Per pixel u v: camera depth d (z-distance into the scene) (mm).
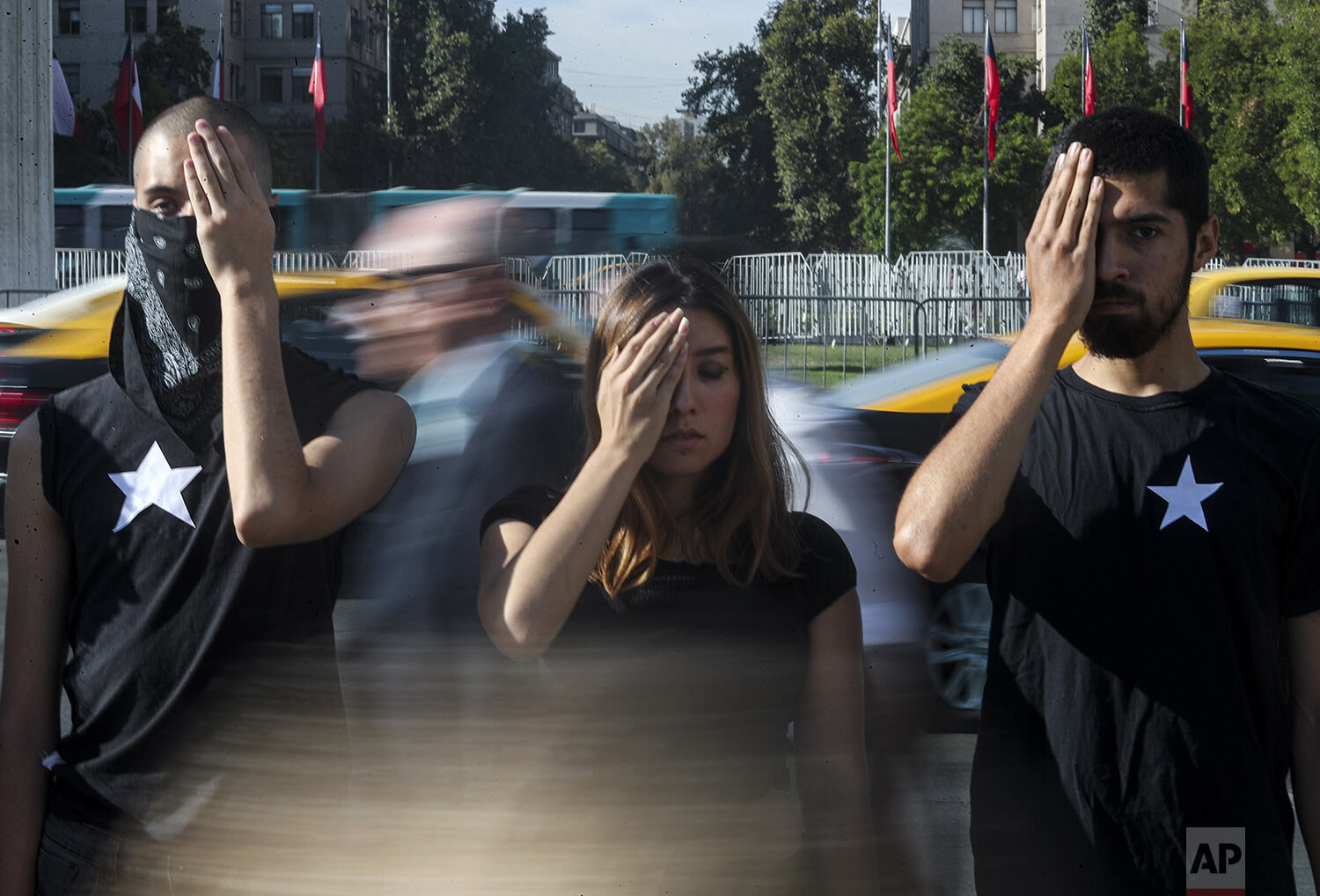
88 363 5891
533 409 2225
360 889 1709
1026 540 1798
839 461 4031
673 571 1713
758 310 11164
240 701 1676
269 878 1686
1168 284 1755
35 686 1737
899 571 3893
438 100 52281
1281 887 1687
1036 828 1755
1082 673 1740
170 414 1709
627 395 1627
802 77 51812
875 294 19484
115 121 30641
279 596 1692
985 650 3992
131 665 1671
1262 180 37188
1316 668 1764
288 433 1588
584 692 1685
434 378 2334
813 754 1733
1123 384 1829
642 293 1721
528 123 56281
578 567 1612
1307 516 1750
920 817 2285
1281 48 33625
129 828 1668
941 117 39125
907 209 38750
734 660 1691
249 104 62688
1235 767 1689
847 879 1702
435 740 1835
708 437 1705
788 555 1758
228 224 1601
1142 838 1693
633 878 1654
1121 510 1753
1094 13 46656
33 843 1713
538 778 1703
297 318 4504
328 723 1729
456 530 2066
